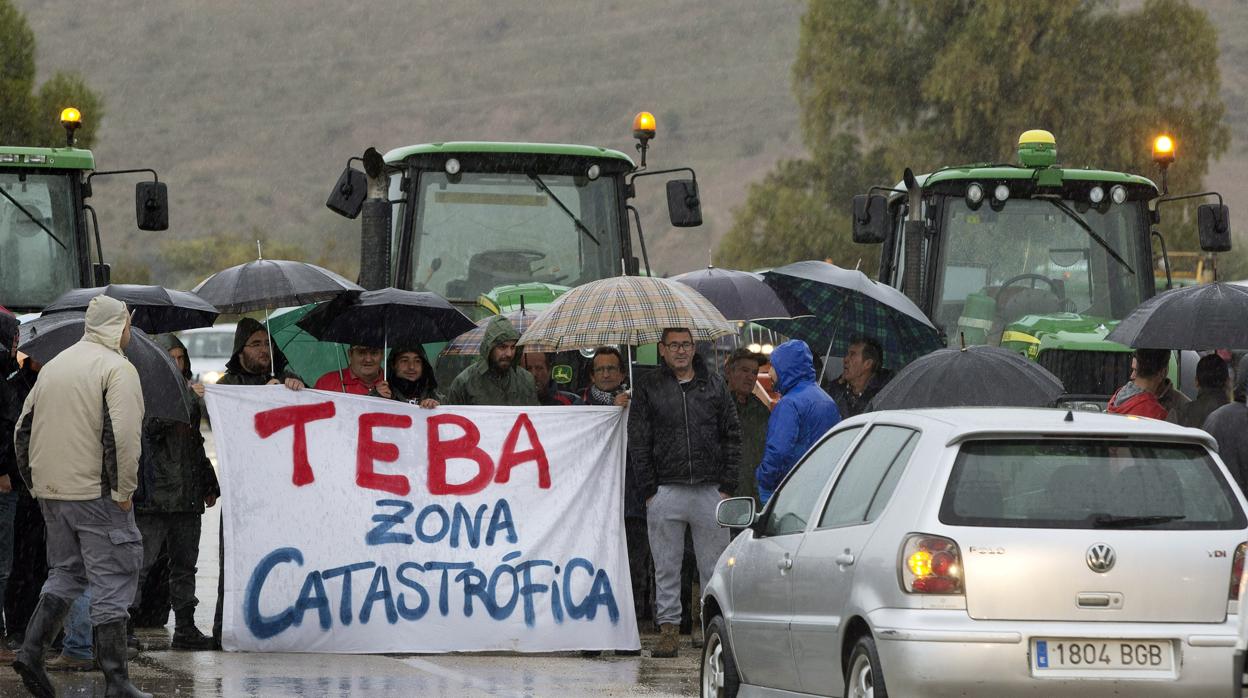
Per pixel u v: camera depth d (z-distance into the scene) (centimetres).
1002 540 1235
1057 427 1283
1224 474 1280
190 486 2017
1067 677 1215
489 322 2128
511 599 2028
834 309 2550
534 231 2830
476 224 2819
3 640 1934
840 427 1510
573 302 2042
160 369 1745
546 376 2275
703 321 2011
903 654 1221
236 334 2183
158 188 2956
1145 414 1927
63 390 1591
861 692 1278
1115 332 2000
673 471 1994
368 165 2612
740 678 1559
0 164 3125
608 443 2072
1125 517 1250
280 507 2002
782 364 2002
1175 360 2722
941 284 2802
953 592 1228
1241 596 1171
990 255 2816
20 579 1930
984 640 1212
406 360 2139
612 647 2042
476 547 2030
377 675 1814
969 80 9650
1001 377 1895
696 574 2520
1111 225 2831
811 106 10531
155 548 2011
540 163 2827
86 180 3167
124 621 1614
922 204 2834
